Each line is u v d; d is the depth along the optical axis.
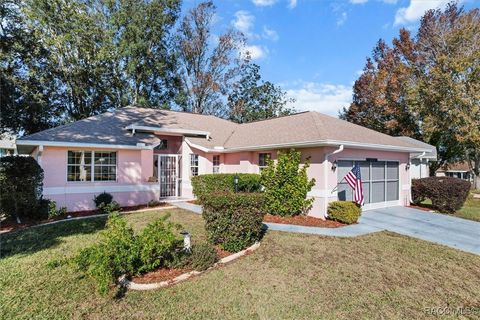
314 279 6.00
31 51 18.70
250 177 13.87
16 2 16.11
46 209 11.30
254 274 6.14
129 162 14.42
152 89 30.66
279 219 11.24
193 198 16.58
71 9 22.55
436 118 26.36
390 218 11.96
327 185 11.52
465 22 26.52
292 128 14.52
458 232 10.05
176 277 5.86
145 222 10.55
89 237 8.66
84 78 24.95
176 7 29.50
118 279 5.59
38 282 5.65
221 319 4.55
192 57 32.50
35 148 13.58
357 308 5.00
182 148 17.34
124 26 26.95
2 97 17.38
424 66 29.86
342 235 9.12
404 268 6.75
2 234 9.05
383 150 13.78
